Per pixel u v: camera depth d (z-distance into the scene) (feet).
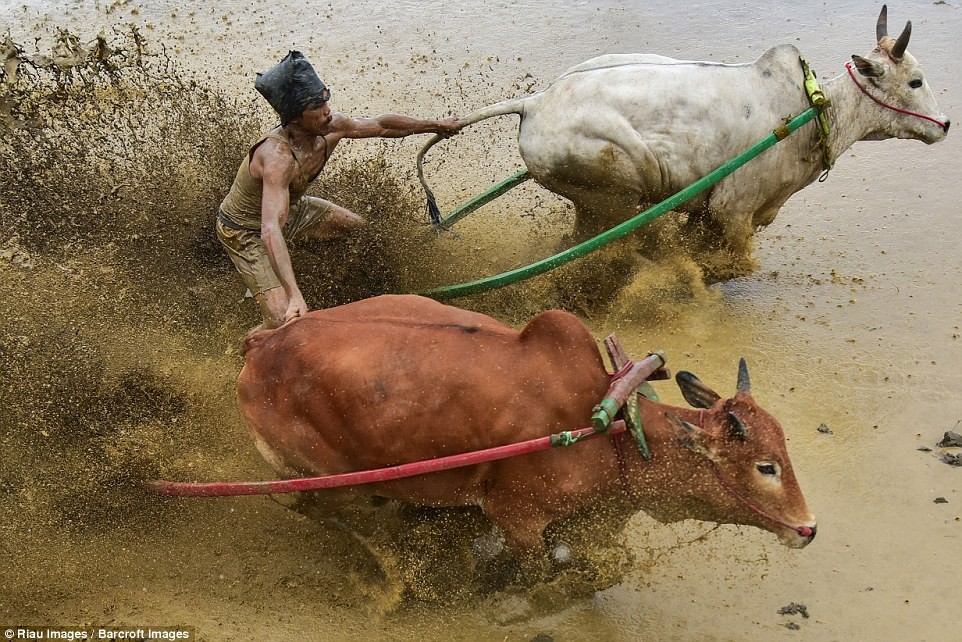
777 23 54.13
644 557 24.76
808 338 32.42
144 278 32.24
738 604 23.63
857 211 39.68
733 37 52.70
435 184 41.86
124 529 25.54
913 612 23.30
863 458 27.78
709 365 31.30
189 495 23.70
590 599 23.82
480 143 45.14
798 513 20.89
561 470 21.21
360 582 24.59
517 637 23.09
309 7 58.95
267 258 26.86
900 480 27.07
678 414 21.61
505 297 33.45
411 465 20.93
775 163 31.68
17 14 57.57
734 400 21.24
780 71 31.14
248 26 56.59
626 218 32.27
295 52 25.14
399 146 44.78
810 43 51.31
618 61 31.73
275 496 23.85
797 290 34.91
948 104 45.65
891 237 37.86
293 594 24.35
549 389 21.02
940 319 33.17
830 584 24.12
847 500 26.48
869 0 56.59
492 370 21.20
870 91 32.12
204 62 51.96
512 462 21.25
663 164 30.83
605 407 20.03
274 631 23.29
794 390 30.30
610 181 31.07
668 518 22.34
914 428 28.84
